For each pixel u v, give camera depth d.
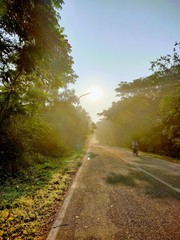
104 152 27.56
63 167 12.58
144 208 5.02
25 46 6.81
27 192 6.57
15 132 10.34
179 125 23.67
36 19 6.19
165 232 3.75
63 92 27.33
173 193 6.39
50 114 22.27
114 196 6.08
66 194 6.37
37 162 13.71
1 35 6.57
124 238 3.53
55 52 7.36
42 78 9.08
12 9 5.83
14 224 4.15
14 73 8.48
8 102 10.01
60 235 3.66
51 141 18.81
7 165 9.50
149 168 12.13
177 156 24.45
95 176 9.45
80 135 46.50
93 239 3.51
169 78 27.34
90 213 4.70
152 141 31.98
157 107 36.12
